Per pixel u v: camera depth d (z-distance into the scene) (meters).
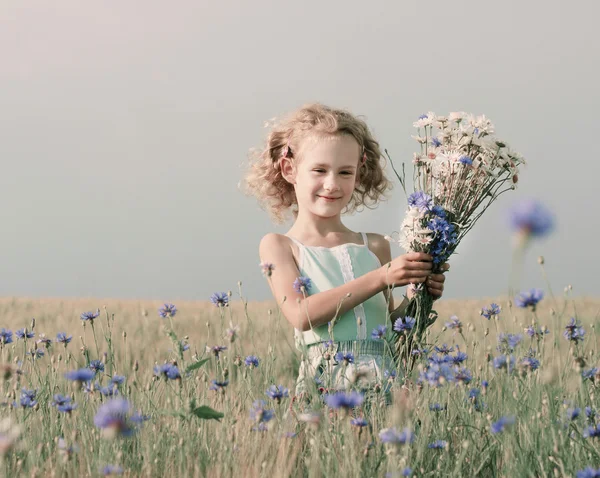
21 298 14.13
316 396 2.76
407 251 3.43
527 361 2.78
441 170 3.53
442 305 9.70
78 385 2.32
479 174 3.51
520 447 2.45
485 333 3.27
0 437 2.12
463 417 2.80
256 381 3.27
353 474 2.32
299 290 3.31
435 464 2.64
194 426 2.89
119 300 13.99
